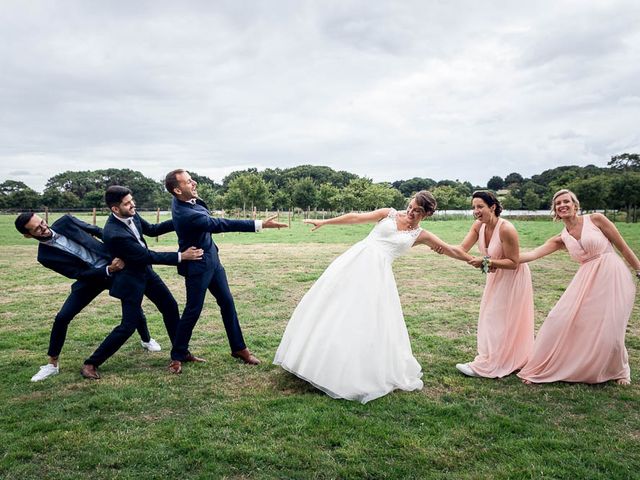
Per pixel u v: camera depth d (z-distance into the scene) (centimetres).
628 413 381
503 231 447
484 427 349
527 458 307
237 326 491
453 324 660
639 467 297
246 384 436
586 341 439
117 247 444
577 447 323
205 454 308
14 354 523
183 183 464
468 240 508
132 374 463
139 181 10325
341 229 3084
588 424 360
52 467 294
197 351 532
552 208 471
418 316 703
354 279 425
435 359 516
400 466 295
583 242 446
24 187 11244
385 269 438
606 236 454
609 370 445
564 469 293
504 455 312
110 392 412
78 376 453
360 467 293
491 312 476
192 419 358
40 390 420
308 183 5584
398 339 436
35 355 519
